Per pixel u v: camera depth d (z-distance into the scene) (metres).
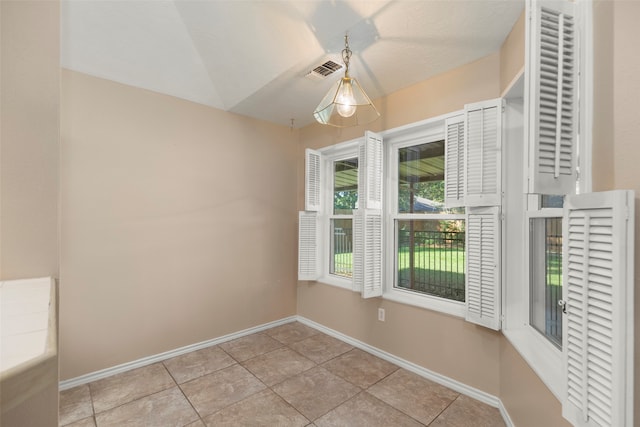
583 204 0.92
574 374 0.94
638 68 0.83
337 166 3.46
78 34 2.05
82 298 2.26
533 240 1.80
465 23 1.75
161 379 2.33
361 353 2.81
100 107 2.33
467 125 2.01
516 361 1.69
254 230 3.32
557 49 1.02
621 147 0.87
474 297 2.02
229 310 3.11
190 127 2.83
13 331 0.41
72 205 2.22
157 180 2.63
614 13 0.90
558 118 1.00
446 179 2.21
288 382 2.31
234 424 1.84
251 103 2.92
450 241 2.41
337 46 1.99
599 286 0.86
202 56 2.45
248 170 3.28
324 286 3.35
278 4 1.80
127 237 2.47
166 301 2.68
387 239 2.82
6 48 0.66
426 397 2.12
